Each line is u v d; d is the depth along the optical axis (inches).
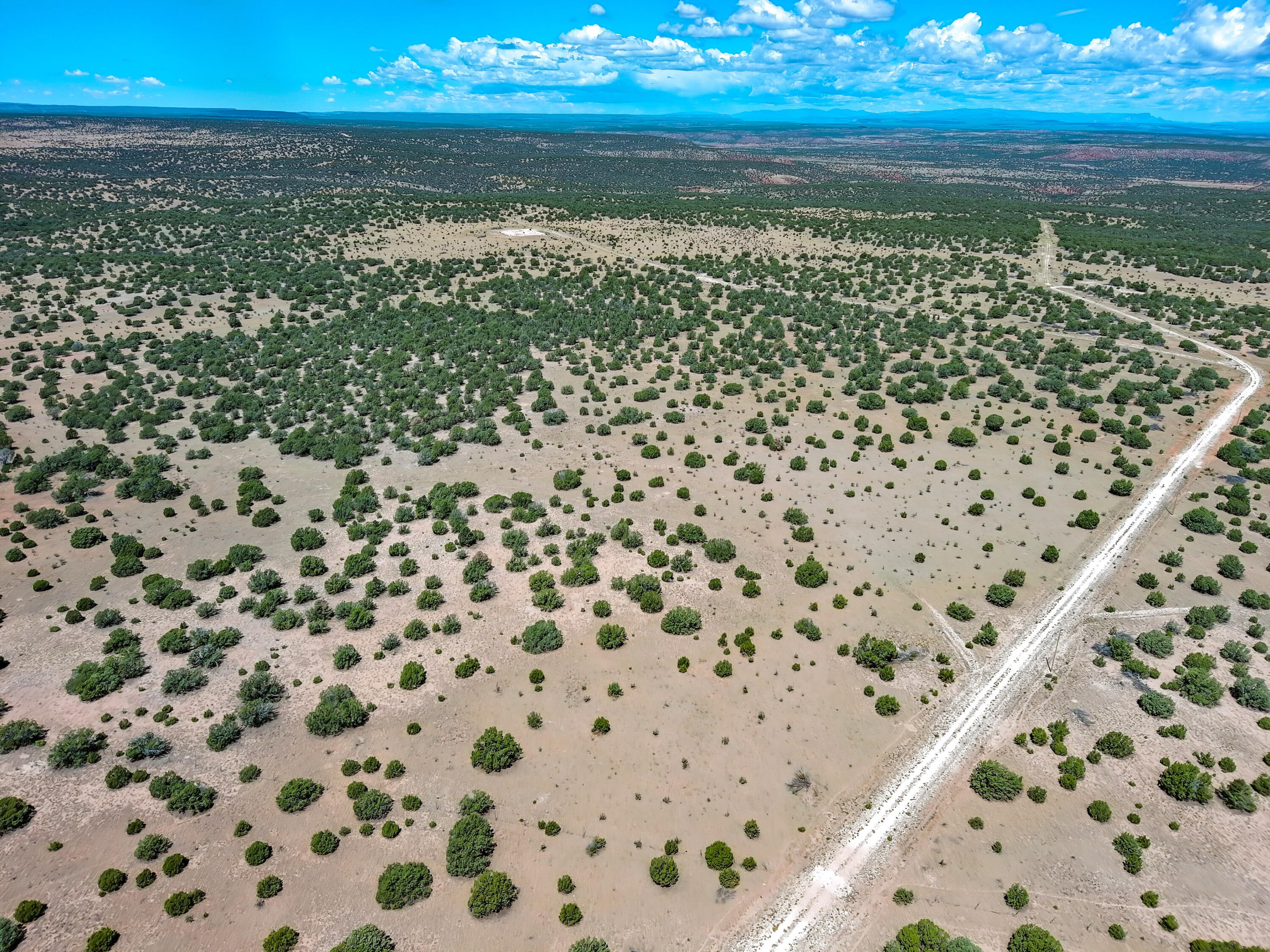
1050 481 3533.5
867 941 1595.7
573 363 4972.9
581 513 3186.5
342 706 2102.6
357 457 3612.2
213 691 2218.3
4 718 2102.6
